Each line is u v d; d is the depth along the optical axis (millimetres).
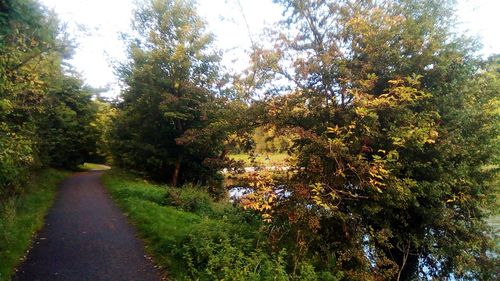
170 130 21375
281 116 8594
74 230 10156
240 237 7805
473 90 9102
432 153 8281
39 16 6684
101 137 32719
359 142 7625
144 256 8094
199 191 16484
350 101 8188
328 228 8203
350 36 8641
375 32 8078
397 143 7023
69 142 31812
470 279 9492
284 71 8898
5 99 8820
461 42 8625
